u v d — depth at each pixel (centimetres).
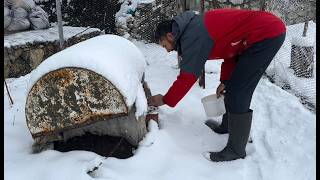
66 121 258
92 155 262
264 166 268
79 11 690
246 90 256
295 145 294
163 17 690
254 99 397
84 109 255
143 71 315
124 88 249
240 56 254
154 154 269
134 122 275
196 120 337
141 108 272
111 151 277
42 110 257
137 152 268
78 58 247
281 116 348
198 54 238
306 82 456
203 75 418
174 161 269
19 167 252
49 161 257
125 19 685
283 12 677
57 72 247
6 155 267
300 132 315
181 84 243
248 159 276
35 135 264
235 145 270
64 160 255
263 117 351
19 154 270
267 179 254
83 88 250
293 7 680
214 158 272
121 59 273
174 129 316
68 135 289
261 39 244
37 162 257
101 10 693
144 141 277
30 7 542
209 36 238
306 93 425
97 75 246
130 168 255
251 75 252
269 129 324
